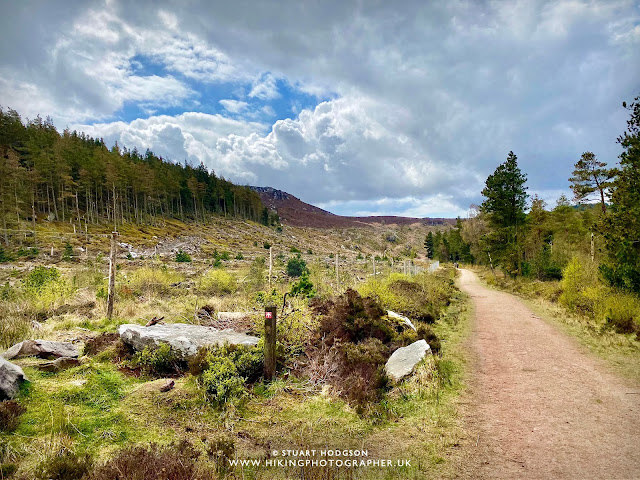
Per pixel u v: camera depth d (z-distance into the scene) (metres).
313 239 132.25
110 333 8.23
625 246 14.09
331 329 8.77
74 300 12.14
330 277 21.25
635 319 11.16
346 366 7.07
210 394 5.65
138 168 82.94
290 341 7.84
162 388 5.63
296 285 11.91
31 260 33.31
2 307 10.43
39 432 4.29
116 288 14.05
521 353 9.25
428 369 7.05
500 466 4.29
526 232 36.25
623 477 3.97
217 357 6.22
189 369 6.31
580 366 8.00
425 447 4.76
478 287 31.08
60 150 71.44
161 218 87.75
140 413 5.05
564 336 10.87
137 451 3.97
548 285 23.91
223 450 4.25
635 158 14.34
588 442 4.78
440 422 5.47
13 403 4.54
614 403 6.00
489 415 5.73
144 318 10.24
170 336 7.02
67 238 50.62
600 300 13.55
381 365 7.20
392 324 9.91
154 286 16.05
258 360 6.60
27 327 8.33
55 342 6.94
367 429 5.25
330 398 6.12
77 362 6.47
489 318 14.54
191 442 4.58
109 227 66.62
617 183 15.45
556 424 5.33
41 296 11.73
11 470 3.60
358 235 170.38
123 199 79.75
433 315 13.52
